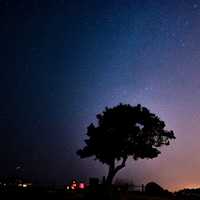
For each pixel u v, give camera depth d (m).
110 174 39.53
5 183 44.19
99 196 36.81
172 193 43.88
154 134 40.22
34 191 38.69
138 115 40.06
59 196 36.41
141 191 42.84
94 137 40.25
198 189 44.12
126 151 39.47
